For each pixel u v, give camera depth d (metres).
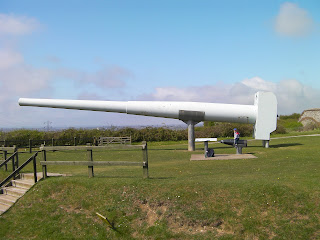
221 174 10.79
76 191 9.22
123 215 8.09
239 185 8.61
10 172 12.52
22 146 28.30
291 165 12.15
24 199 9.34
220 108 20.19
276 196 8.05
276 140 25.16
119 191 8.84
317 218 7.32
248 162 13.56
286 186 8.38
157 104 20.75
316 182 8.66
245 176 10.04
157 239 7.29
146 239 7.35
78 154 20.56
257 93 20.02
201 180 9.27
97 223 8.02
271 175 10.05
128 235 7.54
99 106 21.11
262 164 12.84
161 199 8.29
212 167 12.67
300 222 7.28
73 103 21.31
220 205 7.93
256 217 7.53
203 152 19.47
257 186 8.47
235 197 8.14
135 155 19.16
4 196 10.18
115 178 9.74
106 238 7.56
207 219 7.60
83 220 8.19
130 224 7.82
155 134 32.84
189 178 9.87
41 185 9.74
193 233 7.34
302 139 24.33
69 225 8.11
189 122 20.83
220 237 7.12
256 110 20.03
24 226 8.29
